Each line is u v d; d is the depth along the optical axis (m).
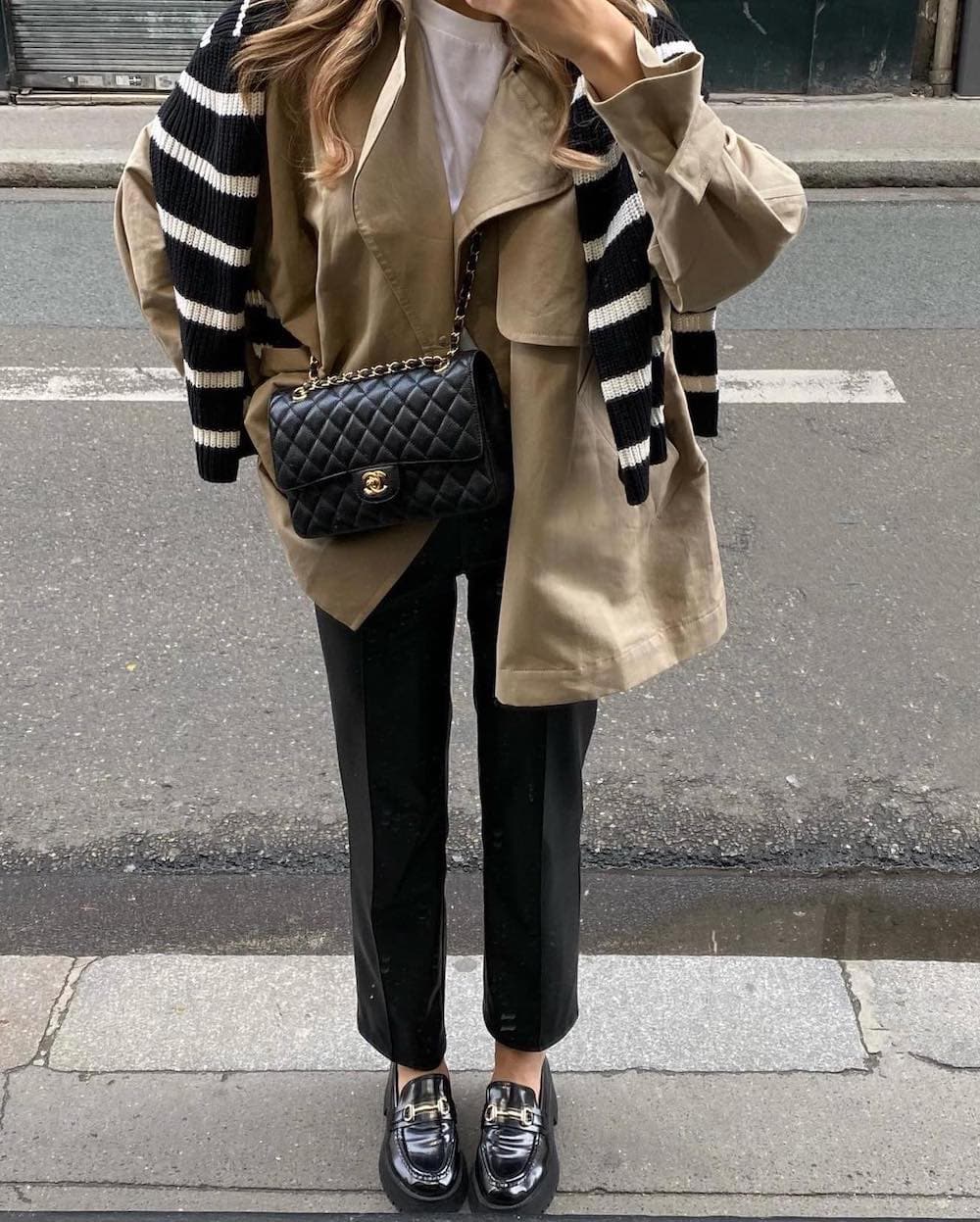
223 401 1.68
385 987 1.99
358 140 1.49
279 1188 2.02
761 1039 2.28
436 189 1.52
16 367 5.09
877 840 2.85
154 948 2.55
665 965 2.44
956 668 3.41
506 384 1.61
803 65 9.18
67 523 4.04
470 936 2.58
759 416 4.77
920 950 2.58
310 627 3.58
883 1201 1.99
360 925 1.98
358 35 1.44
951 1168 2.04
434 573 1.70
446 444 1.56
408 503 1.60
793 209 1.52
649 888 2.72
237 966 2.43
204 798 2.95
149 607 3.64
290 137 1.54
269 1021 2.31
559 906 1.93
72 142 8.00
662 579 1.80
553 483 1.61
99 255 6.39
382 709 1.79
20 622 3.56
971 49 9.14
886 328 5.59
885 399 4.93
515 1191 1.97
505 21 1.39
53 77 9.03
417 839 1.88
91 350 5.27
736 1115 2.13
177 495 4.22
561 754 1.82
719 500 4.20
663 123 1.40
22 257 6.35
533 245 1.53
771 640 3.51
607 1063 2.23
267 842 2.83
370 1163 2.06
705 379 1.73
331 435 1.58
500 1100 2.03
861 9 9.04
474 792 2.96
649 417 1.59
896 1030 2.30
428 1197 1.98
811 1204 1.98
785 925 2.63
